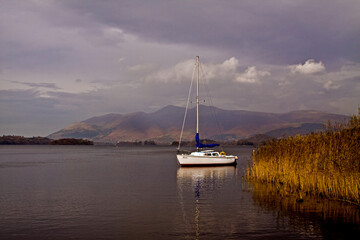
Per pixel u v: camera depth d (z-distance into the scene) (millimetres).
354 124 27641
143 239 18719
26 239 18875
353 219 22031
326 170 29062
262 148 43438
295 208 25234
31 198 31625
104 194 33875
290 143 36031
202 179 47312
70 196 32688
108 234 19672
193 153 68625
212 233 19656
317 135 31578
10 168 70812
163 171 61750
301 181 30578
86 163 90125
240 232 19766
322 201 27156
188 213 24719
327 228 20281
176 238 18828
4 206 27719
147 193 34406
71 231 20312
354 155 26688
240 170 61531
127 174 55969
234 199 29922
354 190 26281
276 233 19469
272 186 36594
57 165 81062
